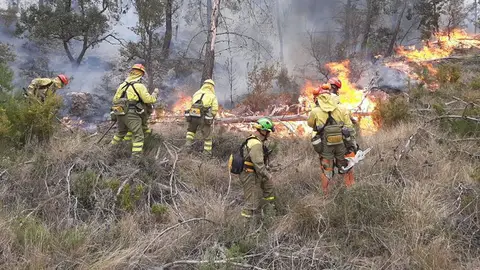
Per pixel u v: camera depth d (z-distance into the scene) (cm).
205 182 607
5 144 652
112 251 438
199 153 710
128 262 412
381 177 576
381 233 457
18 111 686
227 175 636
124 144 683
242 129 925
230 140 764
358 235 463
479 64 1591
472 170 587
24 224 456
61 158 618
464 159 642
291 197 556
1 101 719
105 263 402
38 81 762
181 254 446
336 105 579
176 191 576
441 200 526
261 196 527
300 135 838
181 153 688
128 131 690
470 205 500
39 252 406
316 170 630
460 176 575
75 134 730
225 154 740
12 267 390
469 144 693
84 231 455
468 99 955
